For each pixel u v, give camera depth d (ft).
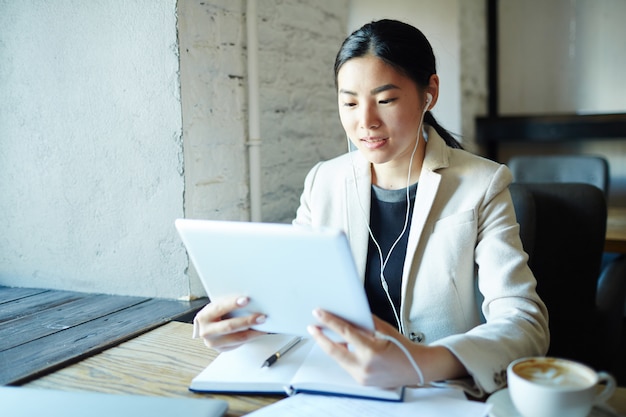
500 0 12.83
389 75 3.70
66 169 6.16
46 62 6.08
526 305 3.51
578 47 12.29
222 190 6.30
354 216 4.38
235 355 3.45
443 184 4.12
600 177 9.32
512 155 13.14
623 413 2.70
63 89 6.05
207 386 3.14
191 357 3.68
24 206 6.40
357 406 2.85
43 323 4.98
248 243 2.93
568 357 6.15
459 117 11.39
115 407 2.90
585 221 6.02
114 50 5.81
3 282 6.60
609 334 6.15
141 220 5.92
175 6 5.54
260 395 3.10
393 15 11.34
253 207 6.73
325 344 2.94
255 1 6.56
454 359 3.00
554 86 12.59
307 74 7.92
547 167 9.73
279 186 7.40
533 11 12.58
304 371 3.13
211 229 3.02
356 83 3.76
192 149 5.83
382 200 4.36
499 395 2.85
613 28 11.95
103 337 4.52
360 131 3.85
